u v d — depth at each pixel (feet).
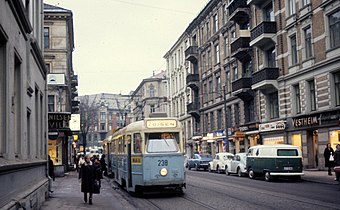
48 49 149.07
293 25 101.81
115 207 48.01
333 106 87.35
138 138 58.23
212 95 169.68
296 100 102.68
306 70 96.17
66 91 144.66
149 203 51.65
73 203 51.55
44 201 52.21
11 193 30.73
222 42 156.66
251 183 76.07
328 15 89.30
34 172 46.32
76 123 143.23
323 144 90.38
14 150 35.81
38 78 57.62
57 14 149.79
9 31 33.19
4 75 32.07
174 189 64.54
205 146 177.06
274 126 109.19
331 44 88.79
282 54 107.24
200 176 99.91
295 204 45.65
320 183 72.64
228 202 49.34
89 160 51.70
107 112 402.72
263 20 118.52
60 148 126.31
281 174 77.97
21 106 39.99
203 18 179.22
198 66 189.37
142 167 56.49
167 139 57.98
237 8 129.49
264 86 111.96
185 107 212.64
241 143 135.74
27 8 49.93
